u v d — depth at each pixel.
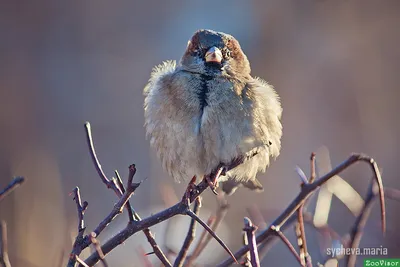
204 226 4.18
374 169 4.38
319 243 6.28
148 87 6.82
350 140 14.59
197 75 6.41
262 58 17.25
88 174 13.46
